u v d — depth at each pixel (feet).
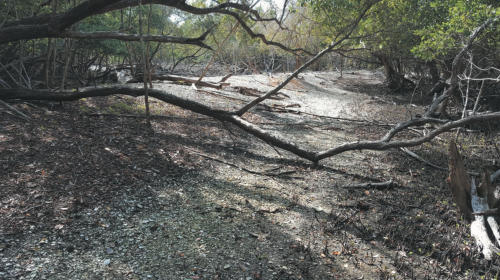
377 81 95.45
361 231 16.22
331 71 116.57
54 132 22.03
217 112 26.81
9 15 35.45
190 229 14.87
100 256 12.25
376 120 45.65
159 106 34.88
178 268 12.25
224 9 32.07
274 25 87.30
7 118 22.70
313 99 58.80
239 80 64.39
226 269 12.55
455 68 35.86
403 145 23.70
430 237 16.12
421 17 39.86
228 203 17.76
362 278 12.83
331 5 34.01
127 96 35.76
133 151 21.79
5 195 14.49
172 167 20.92
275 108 45.96
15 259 11.38
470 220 17.79
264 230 15.57
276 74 82.02
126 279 11.32
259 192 19.61
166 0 27.66
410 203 19.79
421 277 13.12
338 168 25.07
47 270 11.16
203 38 30.32
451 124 23.39
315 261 13.65
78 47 59.26
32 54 52.21
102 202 15.61
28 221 13.32
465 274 13.44
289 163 25.13
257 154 26.50
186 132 28.60
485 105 43.68
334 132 37.22
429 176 24.59
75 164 18.31
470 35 30.04
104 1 23.52
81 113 27.30
